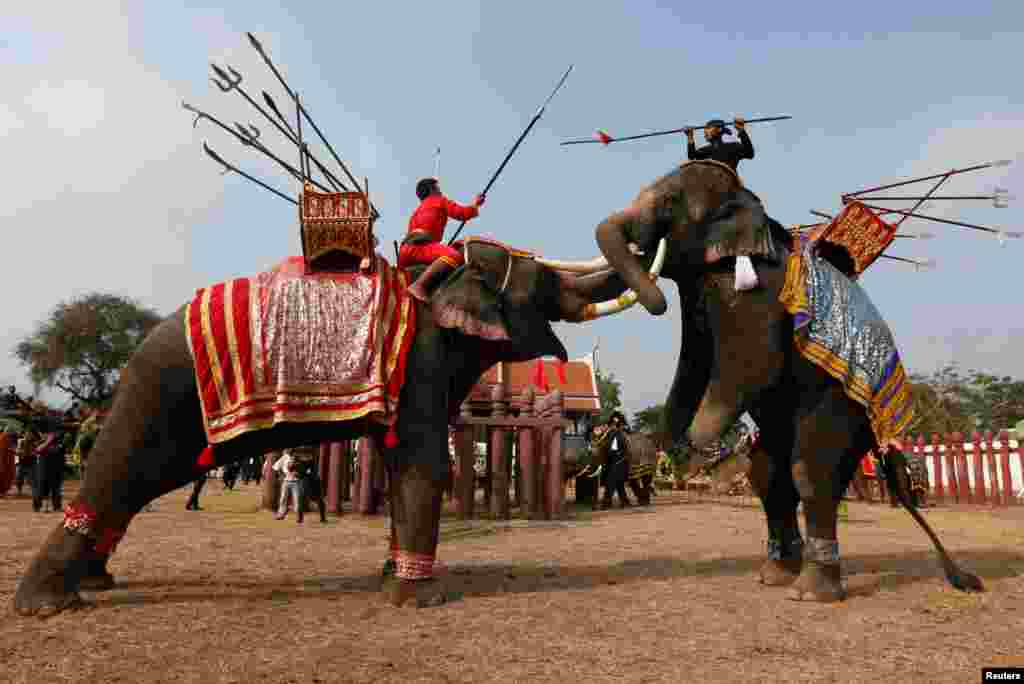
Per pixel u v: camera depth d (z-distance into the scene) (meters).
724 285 5.91
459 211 6.57
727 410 5.74
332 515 13.03
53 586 4.88
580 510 16.31
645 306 5.77
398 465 5.44
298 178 6.02
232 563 7.16
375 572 6.68
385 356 5.41
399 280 5.84
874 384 5.72
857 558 7.82
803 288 5.73
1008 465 21.16
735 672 3.68
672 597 5.59
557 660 3.86
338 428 5.56
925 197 6.59
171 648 4.02
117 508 5.18
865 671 3.73
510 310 6.07
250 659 3.82
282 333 5.32
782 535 6.25
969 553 8.34
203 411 5.16
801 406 5.77
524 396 13.46
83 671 3.59
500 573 6.74
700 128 6.58
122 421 5.24
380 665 3.73
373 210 5.88
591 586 6.06
